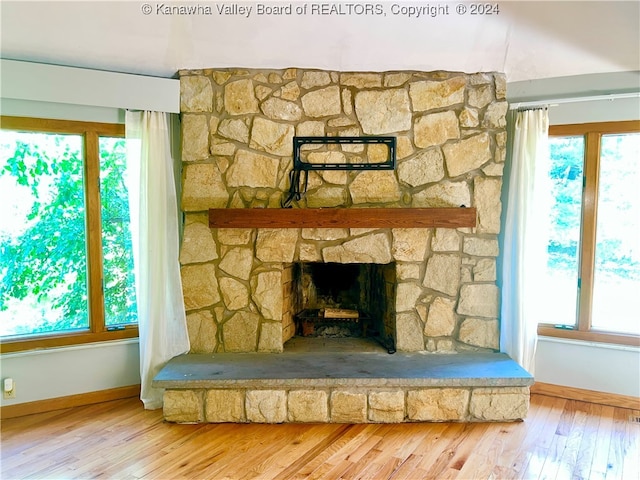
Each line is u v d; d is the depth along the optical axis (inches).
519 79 127.2
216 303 127.6
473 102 124.6
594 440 104.3
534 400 127.6
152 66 120.1
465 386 110.7
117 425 111.8
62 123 120.0
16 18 98.9
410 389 111.3
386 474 90.4
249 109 124.6
